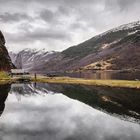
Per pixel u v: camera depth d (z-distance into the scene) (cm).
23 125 3772
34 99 7062
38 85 11969
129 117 4312
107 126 3647
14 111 5038
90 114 4656
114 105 5666
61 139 2975
